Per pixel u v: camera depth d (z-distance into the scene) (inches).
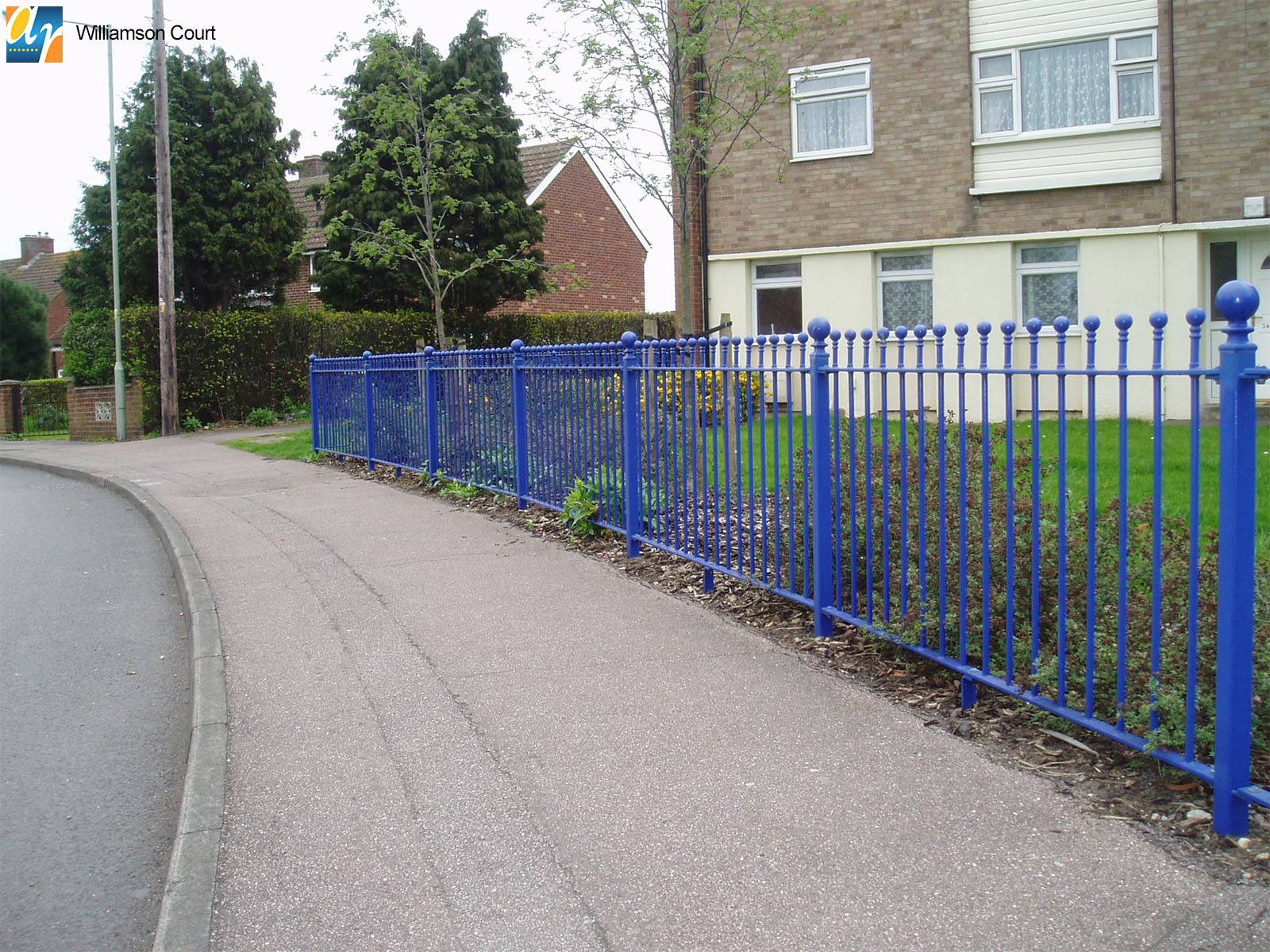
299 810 162.9
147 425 895.1
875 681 202.7
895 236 664.4
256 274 1071.6
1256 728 150.0
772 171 693.9
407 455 506.6
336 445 599.8
